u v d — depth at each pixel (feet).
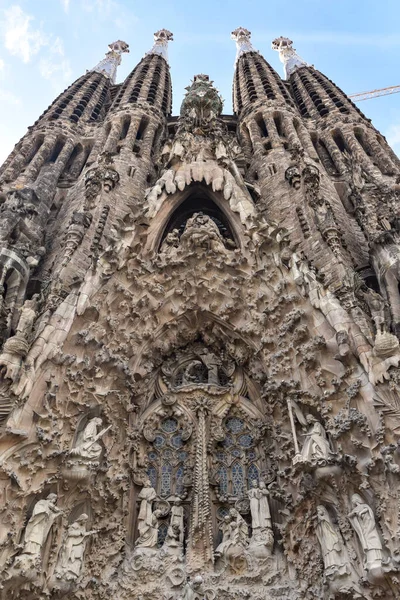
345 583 38.17
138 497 49.06
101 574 43.06
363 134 117.91
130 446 50.80
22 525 39.65
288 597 42.16
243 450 54.44
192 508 47.52
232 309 57.98
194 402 56.70
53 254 74.79
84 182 90.99
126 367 50.55
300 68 166.20
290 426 48.78
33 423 43.01
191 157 76.43
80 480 42.80
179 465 53.26
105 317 52.65
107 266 55.26
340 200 94.27
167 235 65.87
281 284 54.65
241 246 61.52
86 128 122.42
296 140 106.73
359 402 44.01
